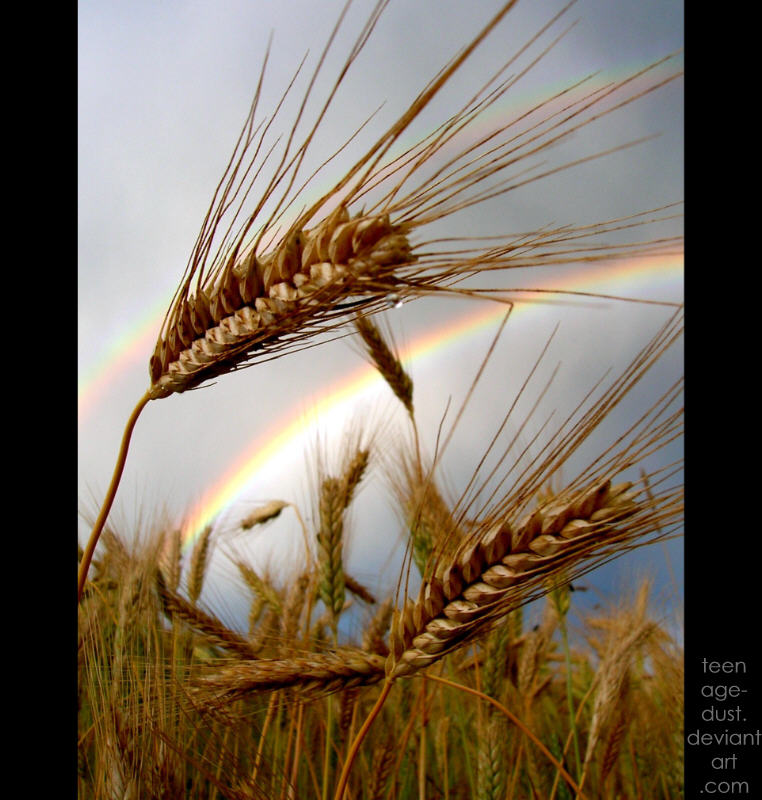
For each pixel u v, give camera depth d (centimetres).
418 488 40
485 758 36
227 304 25
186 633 37
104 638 32
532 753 43
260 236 25
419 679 37
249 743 33
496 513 25
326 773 34
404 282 24
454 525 26
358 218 24
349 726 39
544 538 24
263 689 31
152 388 27
